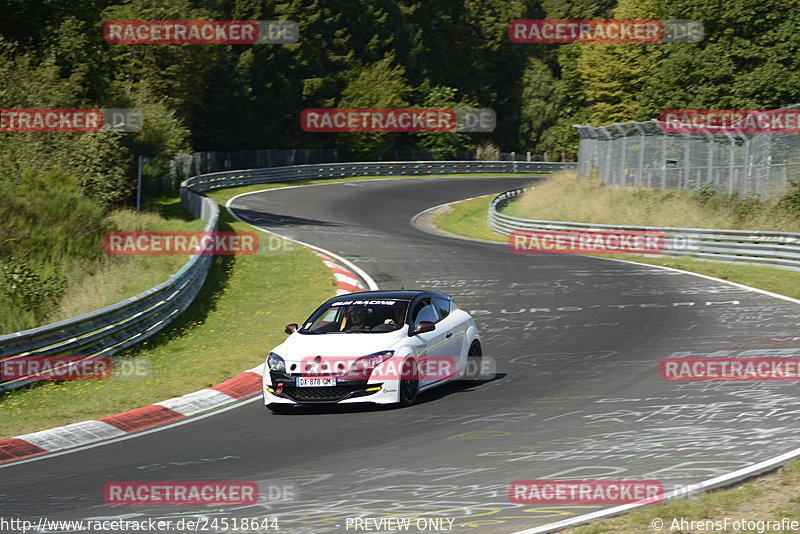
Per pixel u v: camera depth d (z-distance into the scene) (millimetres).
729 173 131375
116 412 45438
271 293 84375
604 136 167375
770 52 161125
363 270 97938
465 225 171000
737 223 119812
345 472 31672
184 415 45281
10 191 103688
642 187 151000
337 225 159000
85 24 168875
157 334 67938
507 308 74125
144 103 178375
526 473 30047
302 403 42219
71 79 152375
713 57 166375
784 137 125750
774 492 25984
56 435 41531
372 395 41906
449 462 32219
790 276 88750
